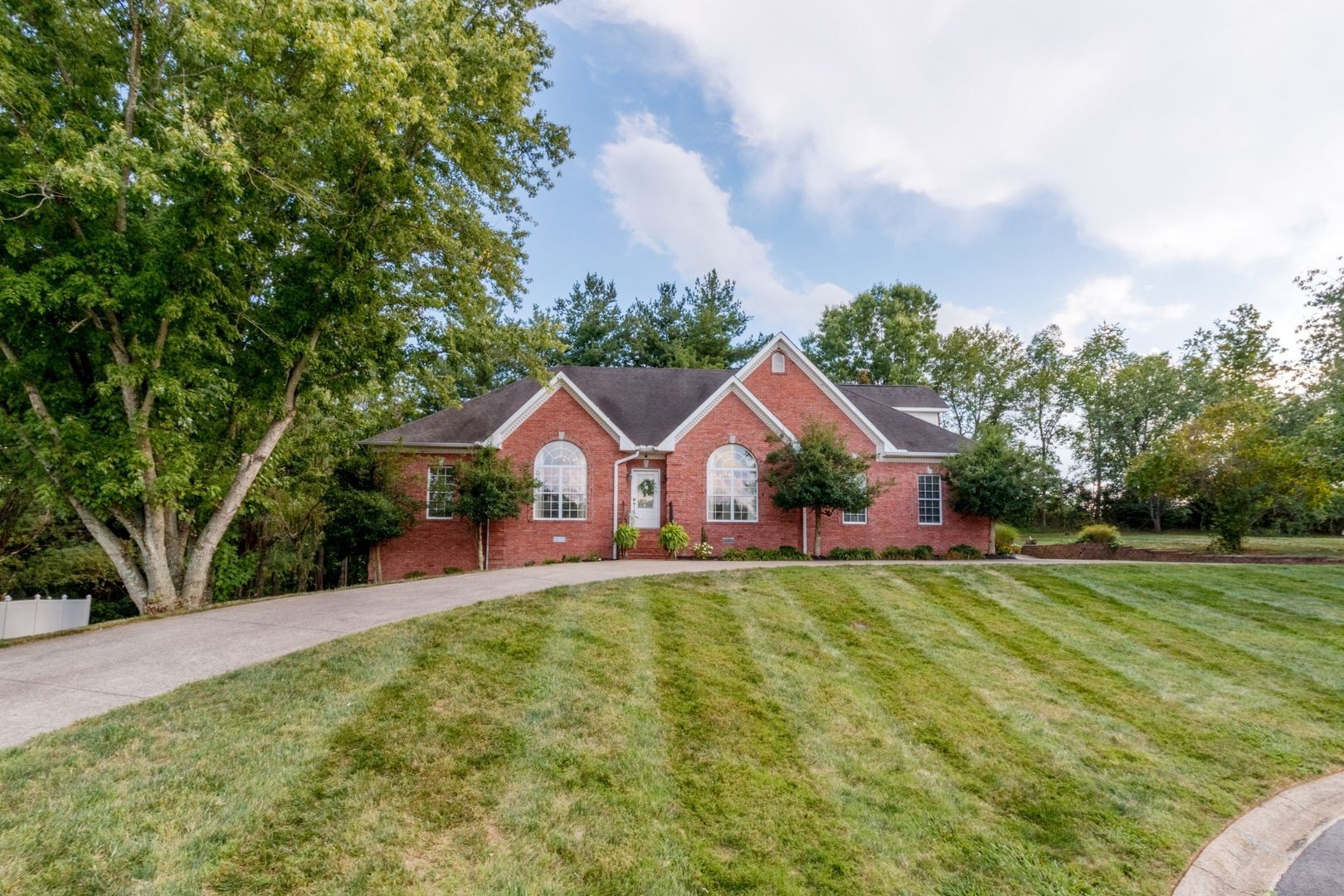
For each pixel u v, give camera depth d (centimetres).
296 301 1170
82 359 1069
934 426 2342
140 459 947
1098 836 509
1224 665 925
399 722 543
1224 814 555
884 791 544
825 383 2073
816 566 1548
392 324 1302
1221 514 2008
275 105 969
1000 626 1069
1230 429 2011
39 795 396
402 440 1900
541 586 1163
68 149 861
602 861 401
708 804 488
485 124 1298
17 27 890
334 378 1349
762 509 1984
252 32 899
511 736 543
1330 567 1614
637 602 1038
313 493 1777
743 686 728
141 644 761
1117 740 683
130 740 479
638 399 2244
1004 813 532
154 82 1017
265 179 995
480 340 1448
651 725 600
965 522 2084
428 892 350
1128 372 4206
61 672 647
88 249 928
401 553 1895
